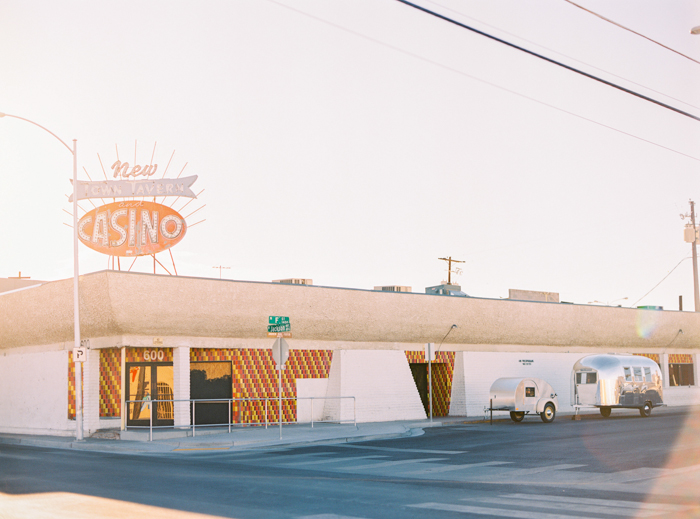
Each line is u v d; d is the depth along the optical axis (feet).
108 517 33.63
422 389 124.77
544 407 105.60
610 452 62.08
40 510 35.65
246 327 99.09
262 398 91.97
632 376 113.80
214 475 50.16
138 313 89.40
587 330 139.23
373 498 39.29
